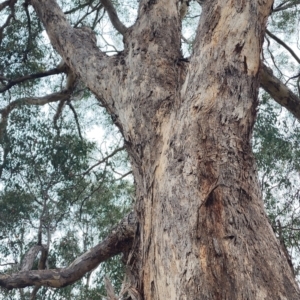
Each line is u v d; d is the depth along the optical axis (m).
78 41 5.30
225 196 2.87
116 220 8.12
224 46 3.47
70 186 8.07
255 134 7.63
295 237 6.78
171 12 4.72
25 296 7.24
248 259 2.61
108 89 4.45
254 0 3.61
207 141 3.12
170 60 4.25
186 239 2.78
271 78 6.17
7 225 7.61
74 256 7.55
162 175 3.21
